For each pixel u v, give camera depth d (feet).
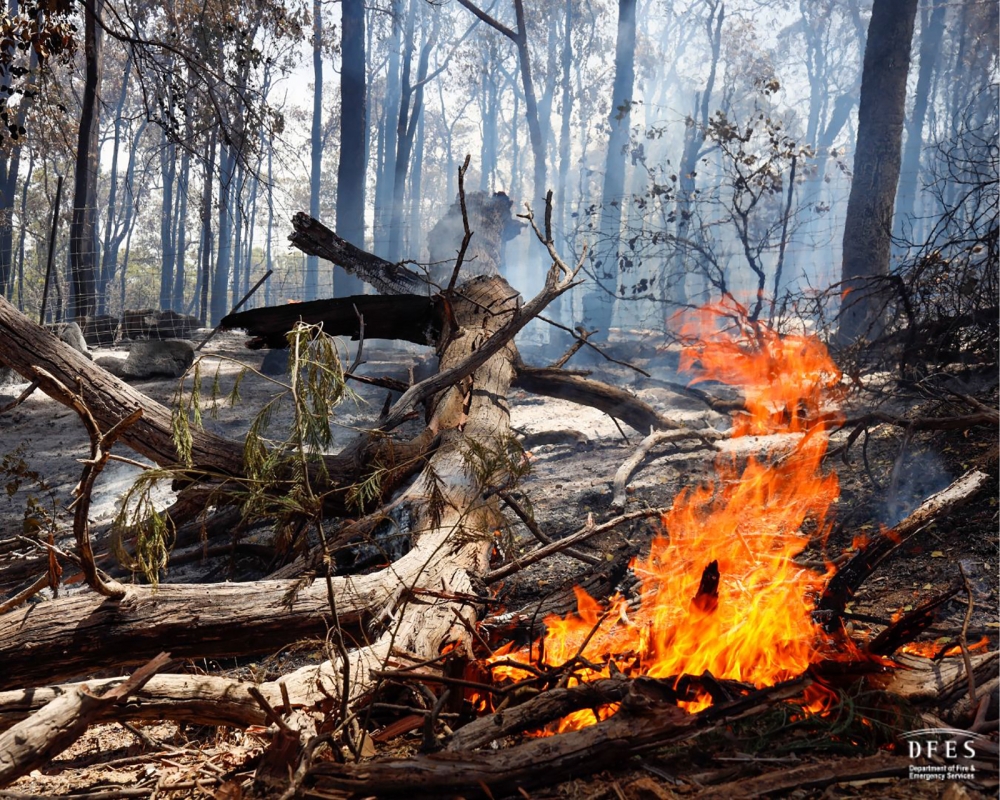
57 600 8.91
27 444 26.48
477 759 6.33
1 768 6.37
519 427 24.49
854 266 32.73
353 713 7.70
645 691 7.02
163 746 8.75
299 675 8.60
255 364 38.70
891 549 10.90
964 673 7.47
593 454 21.11
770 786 6.01
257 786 6.67
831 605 10.45
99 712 7.17
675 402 25.76
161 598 9.18
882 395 20.45
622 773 6.44
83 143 49.57
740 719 6.75
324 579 10.40
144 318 48.39
